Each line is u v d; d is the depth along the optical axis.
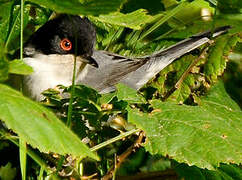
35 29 6.95
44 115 3.40
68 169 5.21
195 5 7.71
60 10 3.87
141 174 6.41
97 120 5.27
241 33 7.14
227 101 7.19
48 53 6.84
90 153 3.41
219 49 7.07
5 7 5.66
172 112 5.32
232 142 4.98
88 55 7.08
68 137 3.41
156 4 7.71
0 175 5.80
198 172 5.96
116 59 7.70
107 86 7.66
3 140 5.57
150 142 4.89
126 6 7.64
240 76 8.62
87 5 3.77
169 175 6.41
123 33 7.89
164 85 7.56
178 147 4.84
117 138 5.06
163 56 7.78
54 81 6.71
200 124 5.19
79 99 5.18
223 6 7.44
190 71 6.99
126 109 5.14
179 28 7.95
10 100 3.33
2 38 5.88
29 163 5.62
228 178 5.92
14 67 3.48
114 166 5.42
